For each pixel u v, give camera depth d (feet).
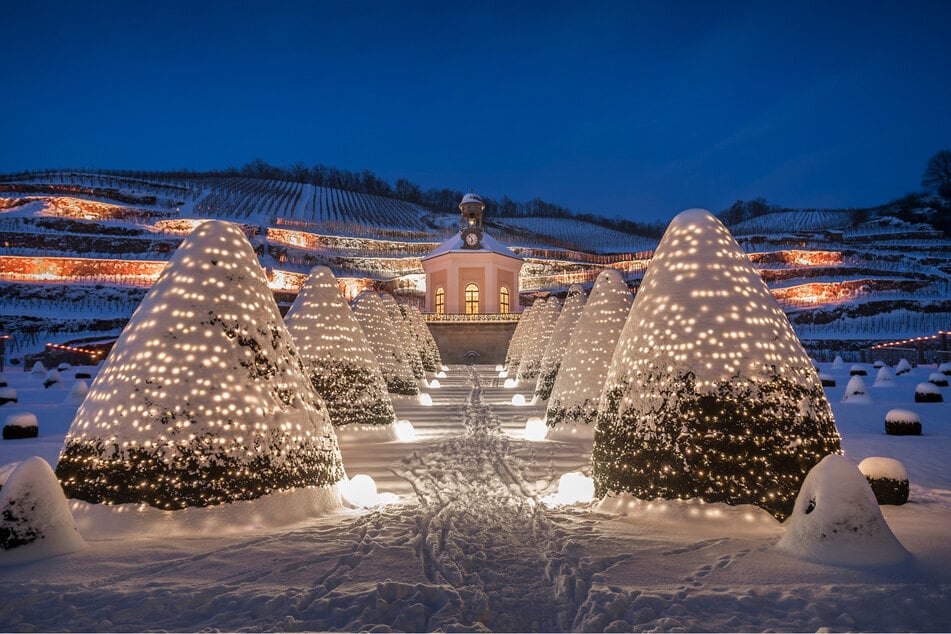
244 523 19.57
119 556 16.35
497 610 13.03
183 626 12.13
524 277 233.35
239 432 20.57
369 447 37.32
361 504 24.02
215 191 280.92
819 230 256.93
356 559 16.19
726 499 19.76
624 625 11.95
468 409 58.03
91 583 14.33
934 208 261.24
